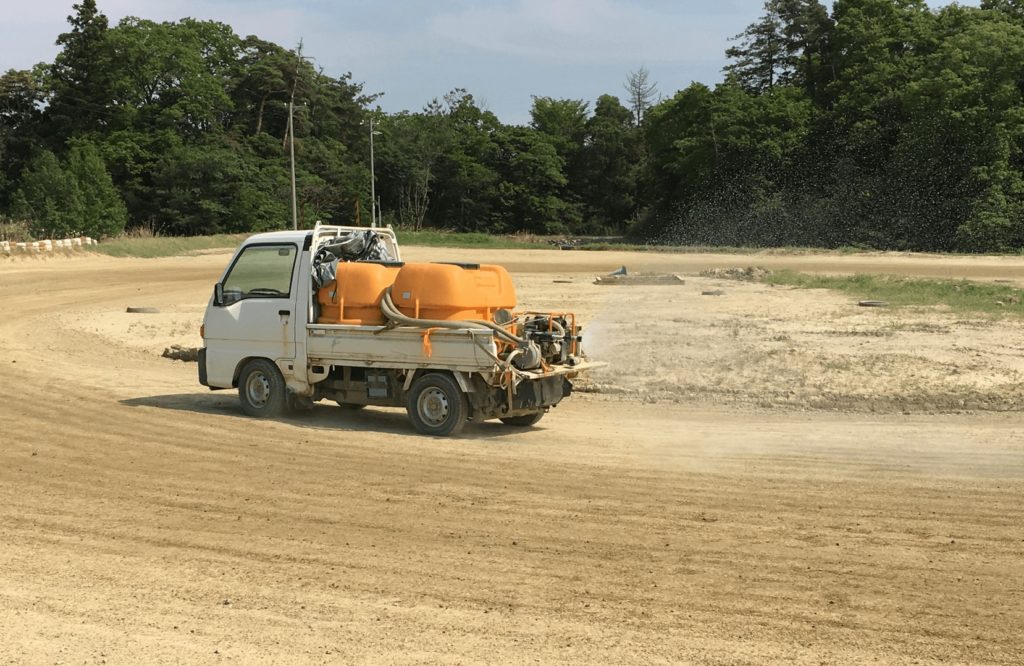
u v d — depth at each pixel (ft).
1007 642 18.58
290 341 41.70
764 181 290.76
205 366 43.93
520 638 18.79
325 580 22.06
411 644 18.51
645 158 401.70
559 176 391.04
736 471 32.65
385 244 45.14
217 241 217.15
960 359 57.26
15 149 329.11
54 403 47.11
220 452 35.76
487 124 430.61
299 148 349.82
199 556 23.77
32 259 158.20
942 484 30.73
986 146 243.19
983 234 226.99
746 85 365.40
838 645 18.44
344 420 42.50
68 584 21.84
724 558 23.49
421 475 32.12
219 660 17.81
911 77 278.05
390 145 385.70
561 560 23.38
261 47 381.19
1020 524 26.27
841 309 85.97
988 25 259.60
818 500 28.78
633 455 35.40
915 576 22.20
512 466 33.50
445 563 23.18
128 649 18.31
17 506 28.35
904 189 255.29
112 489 30.32
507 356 38.19
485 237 294.66
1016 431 40.19
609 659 17.80
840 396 47.96
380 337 39.75
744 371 54.54
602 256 202.59
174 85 343.05
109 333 77.30
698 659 17.81
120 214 287.28
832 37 331.98
